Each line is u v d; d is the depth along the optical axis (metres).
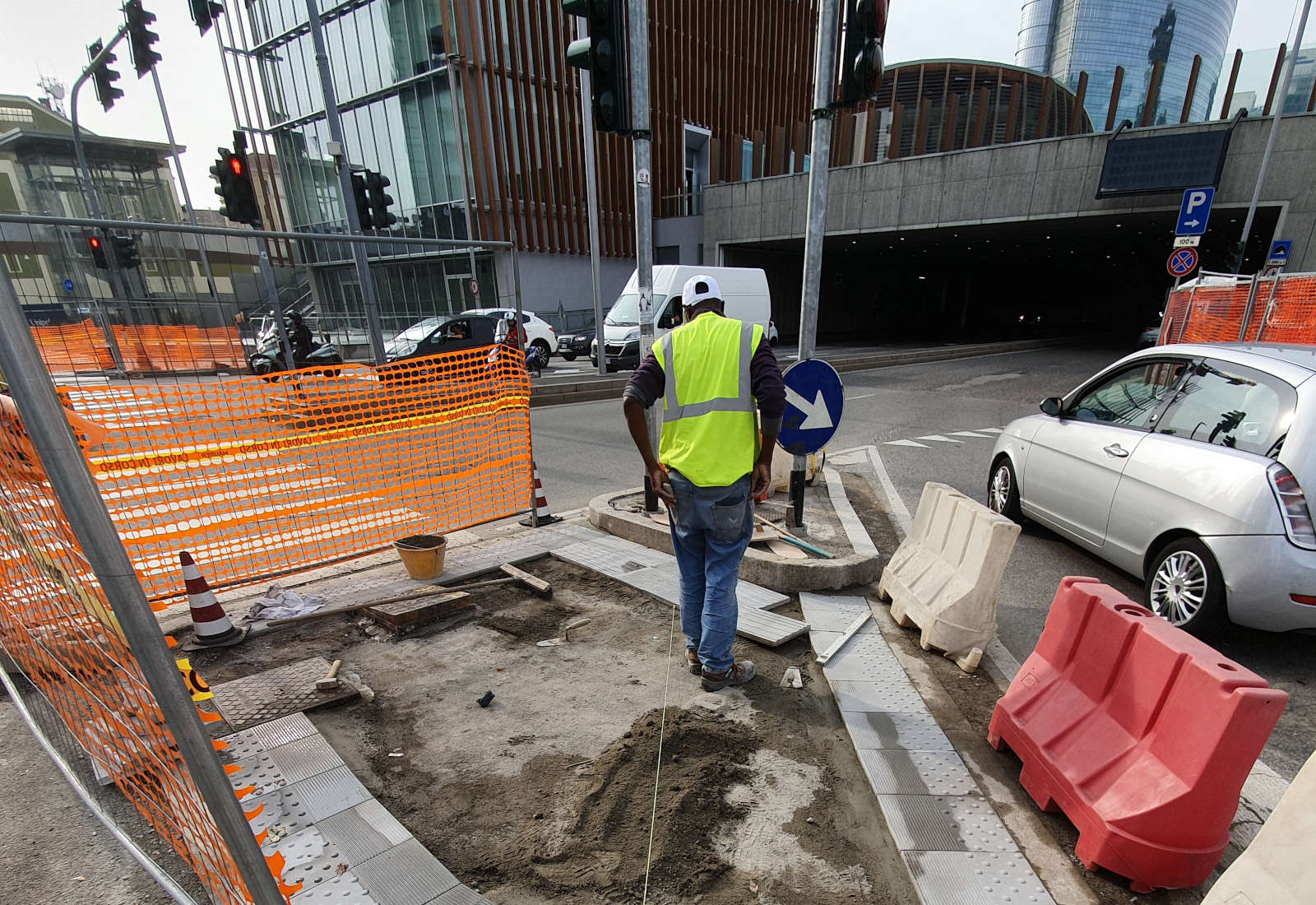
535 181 26.11
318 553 4.81
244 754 2.69
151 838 2.30
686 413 3.05
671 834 2.32
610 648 3.65
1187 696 2.07
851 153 29.39
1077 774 2.31
